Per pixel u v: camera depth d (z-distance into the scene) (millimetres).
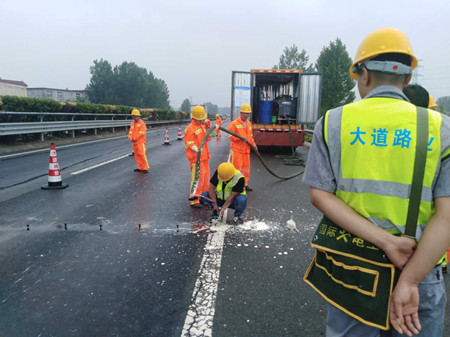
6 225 4355
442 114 1133
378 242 1093
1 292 2744
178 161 10602
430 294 1140
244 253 3521
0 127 11625
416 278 1054
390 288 1105
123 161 10156
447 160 1055
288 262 3314
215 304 2582
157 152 13070
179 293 2740
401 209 1092
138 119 8273
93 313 2467
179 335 2229
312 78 12055
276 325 2334
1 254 3469
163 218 4699
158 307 2543
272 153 13383
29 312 2475
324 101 41406
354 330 1233
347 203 1194
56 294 2719
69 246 3688
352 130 1172
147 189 6539
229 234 4074
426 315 1154
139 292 2756
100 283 2898
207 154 5527
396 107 1142
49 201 5523
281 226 4383
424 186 1074
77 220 4570
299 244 3775
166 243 3783
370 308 1131
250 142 6711
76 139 16953
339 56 40562
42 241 3822
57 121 15211
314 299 2658
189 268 3180
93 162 9836
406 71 1172
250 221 4555
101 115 21047
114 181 7262
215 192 4598
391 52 1179
